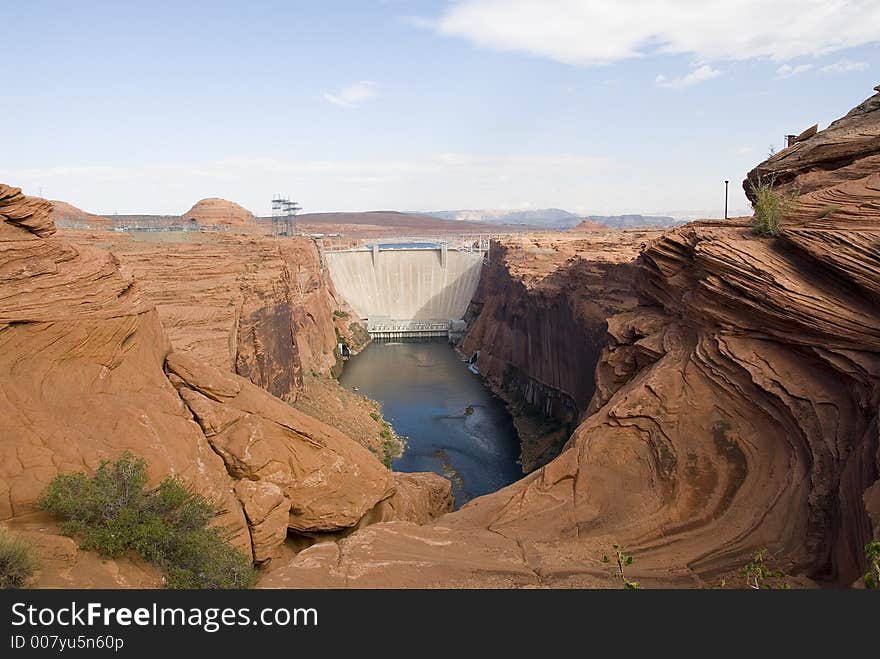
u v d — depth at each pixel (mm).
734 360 21672
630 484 21906
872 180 22000
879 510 12164
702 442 21391
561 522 21500
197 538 14477
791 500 17672
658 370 24391
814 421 18547
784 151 29125
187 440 18969
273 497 20453
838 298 19453
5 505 13344
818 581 14945
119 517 13422
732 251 22547
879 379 17016
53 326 16734
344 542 18516
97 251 19938
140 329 20656
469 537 20500
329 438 24000
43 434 14938
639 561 18141
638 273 33406
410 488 31266
